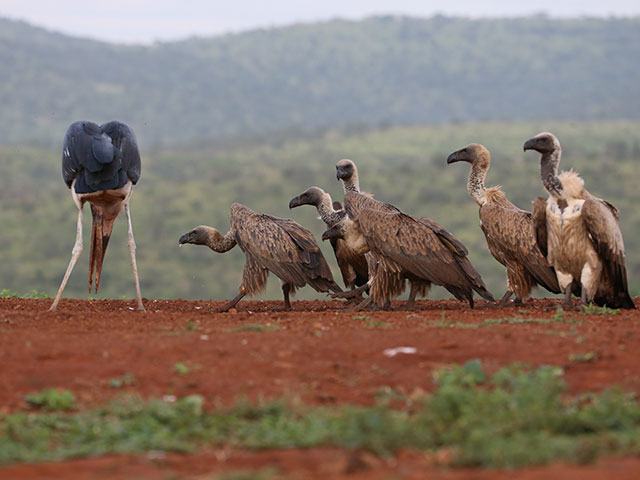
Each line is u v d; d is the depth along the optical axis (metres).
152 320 40.75
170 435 23.45
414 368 29.53
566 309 44.53
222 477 19.72
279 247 47.38
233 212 49.06
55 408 25.88
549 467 20.05
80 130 44.69
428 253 45.72
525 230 47.31
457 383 27.05
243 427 23.89
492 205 48.75
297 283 47.62
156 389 27.56
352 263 52.12
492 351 31.08
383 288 47.16
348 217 51.03
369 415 22.91
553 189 43.59
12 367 29.52
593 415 23.64
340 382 28.27
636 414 23.78
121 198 45.34
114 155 43.84
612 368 28.86
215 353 31.31
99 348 31.92
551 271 47.19
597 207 42.28
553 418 23.17
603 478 18.89
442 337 33.53
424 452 21.84
